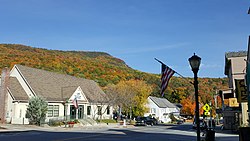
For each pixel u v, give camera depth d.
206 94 105.25
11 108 43.47
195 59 14.09
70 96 50.75
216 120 66.69
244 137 16.30
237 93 27.70
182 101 113.06
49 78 53.81
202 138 22.34
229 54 41.91
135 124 57.94
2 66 83.06
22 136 25.47
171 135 30.44
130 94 66.75
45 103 43.50
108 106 63.47
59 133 29.84
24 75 47.91
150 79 120.88
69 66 105.56
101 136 26.92
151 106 93.38
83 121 50.09
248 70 26.08
